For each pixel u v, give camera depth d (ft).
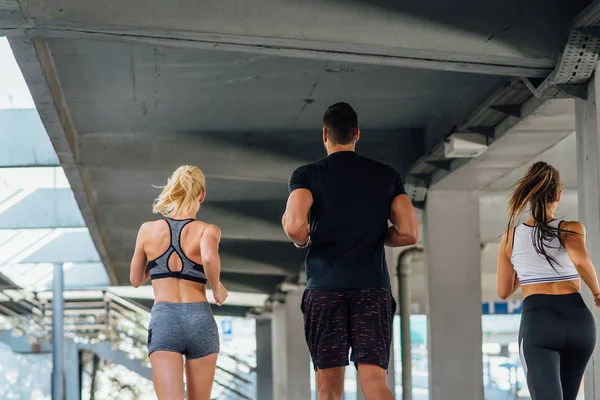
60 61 32.60
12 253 80.84
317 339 15.44
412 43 25.46
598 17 24.26
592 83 25.52
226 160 44.57
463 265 49.29
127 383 118.83
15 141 48.26
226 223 60.70
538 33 25.89
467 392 48.75
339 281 15.31
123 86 36.06
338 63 33.47
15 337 99.30
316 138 44.98
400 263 73.77
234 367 120.88
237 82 35.86
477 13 25.86
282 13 24.90
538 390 16.37
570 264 16.78
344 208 15.55
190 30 24.40
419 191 48.70
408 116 42.98
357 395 67.72
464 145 37.35
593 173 25.30
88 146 44.01
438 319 48.85
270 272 76.02
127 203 60.59
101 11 24.00
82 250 80.79
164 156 44.24
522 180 17.37
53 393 80.28
